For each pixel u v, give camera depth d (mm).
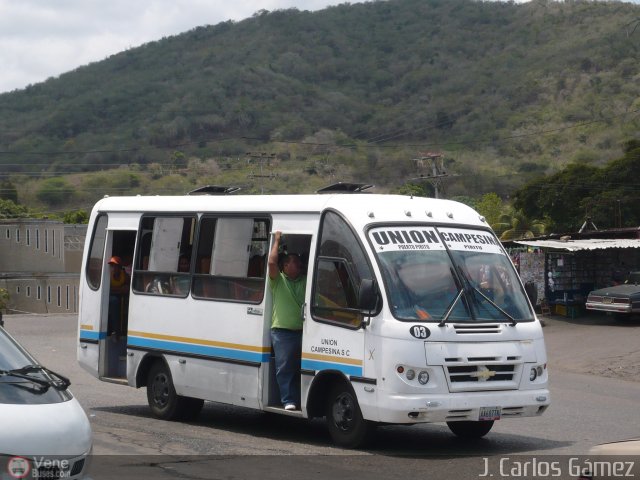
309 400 11297
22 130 142125
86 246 14672
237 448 11062
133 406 14719
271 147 117500
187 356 12844
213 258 12695
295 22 178875
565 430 12766
